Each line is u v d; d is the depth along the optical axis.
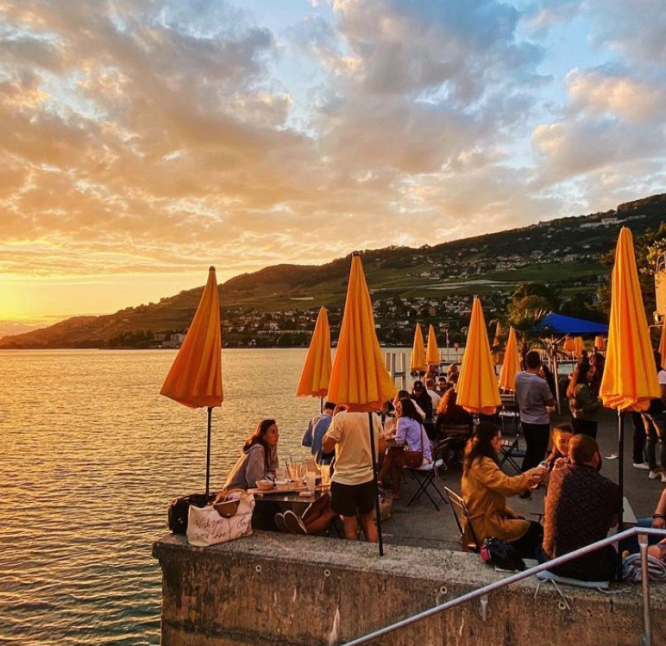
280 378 86.56
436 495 8.33
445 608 3.73
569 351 29.47
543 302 26.02
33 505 18.58
